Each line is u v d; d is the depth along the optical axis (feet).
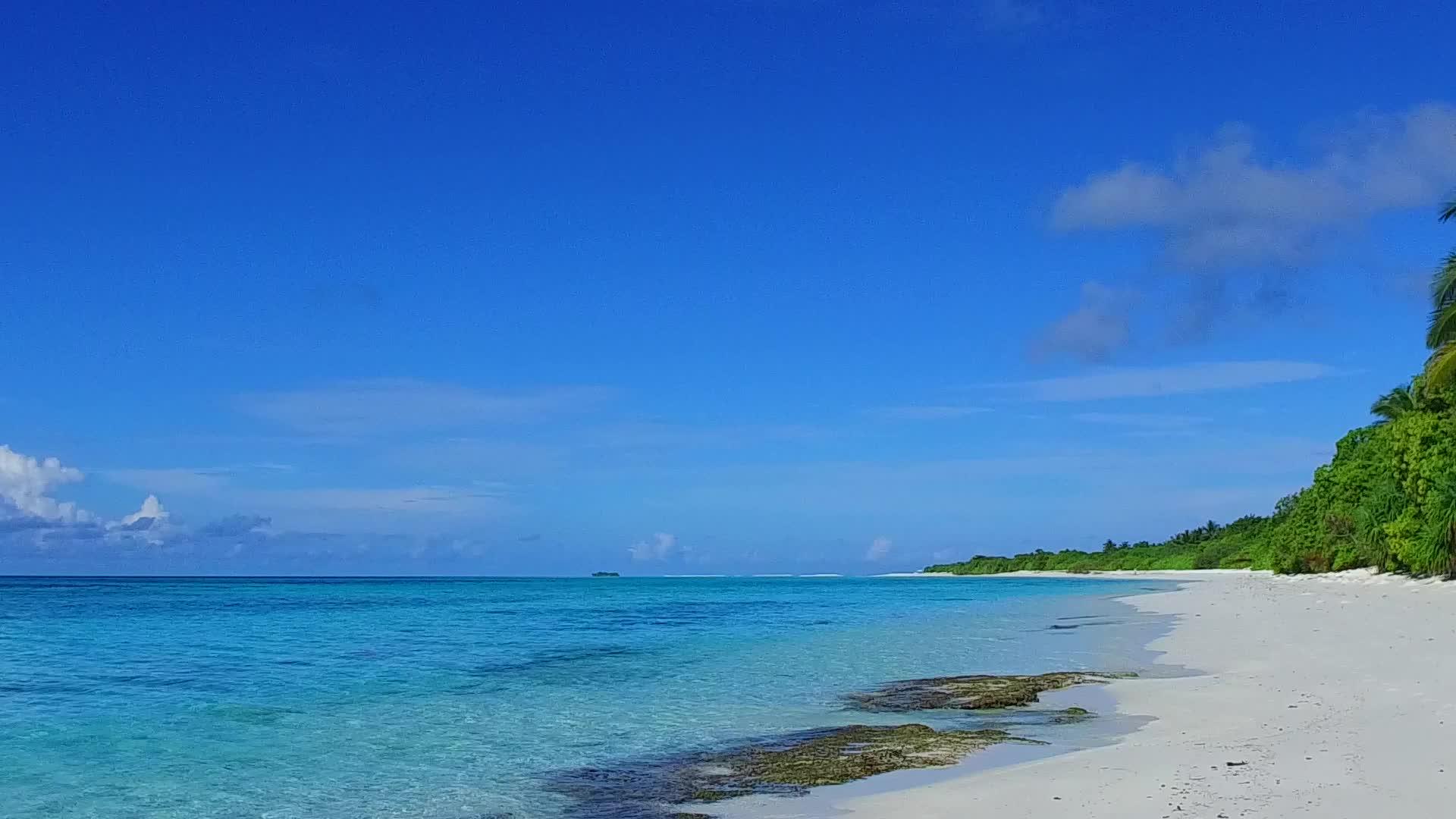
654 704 74.49
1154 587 322.34
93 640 141.28
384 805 45.98
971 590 382.42
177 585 574.56
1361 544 253.03
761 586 556.10
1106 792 39.70
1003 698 71.77
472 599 323.98
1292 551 303.27
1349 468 263.08
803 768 50.72
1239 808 35.60
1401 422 215.72
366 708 74.64
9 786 50.78
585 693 80.89
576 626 170.60
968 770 47.96
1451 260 146.61
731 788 47.32
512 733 63.36
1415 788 37.01
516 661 107.34
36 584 590.14
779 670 96.37
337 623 180.24
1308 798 36.47
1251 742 48.26
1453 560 191.93
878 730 61.62
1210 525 608.60
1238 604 177.58
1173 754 46.73
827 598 315.99
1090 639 122.01
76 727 67.21
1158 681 78.02
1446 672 69.82
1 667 104.01
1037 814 37.22
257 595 370.53
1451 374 153.58
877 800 42.68
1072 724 61.00
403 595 375.86
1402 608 141.38
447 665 104.17
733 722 66.28
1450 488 187.93
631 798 46.19
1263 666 82.74
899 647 118.83
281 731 65.21
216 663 108.06
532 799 46.65
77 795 48.65
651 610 233.55
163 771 53.83
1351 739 46.91
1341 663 79.92
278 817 44.21
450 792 48.26
